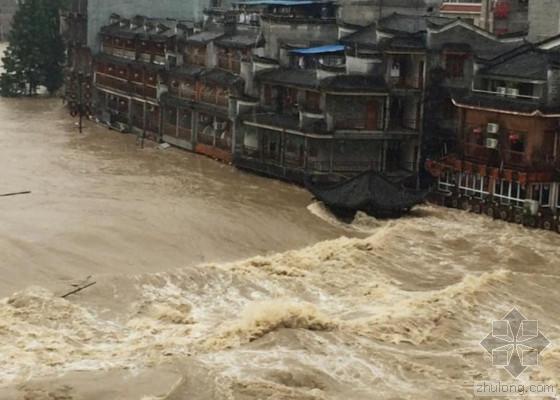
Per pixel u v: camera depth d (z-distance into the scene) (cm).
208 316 4456
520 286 5150
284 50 8544
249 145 8400
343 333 4231
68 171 7931
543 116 6606
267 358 3859
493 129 6969
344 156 7794
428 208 7150
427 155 7719
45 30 13012
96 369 3684
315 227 6456
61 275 4941
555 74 6688
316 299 4831
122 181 7619
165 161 8756
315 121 7612
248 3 10669
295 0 10300
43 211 6259
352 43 8269
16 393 3425
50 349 3888
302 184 7712
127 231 5869
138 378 3606
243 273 5116
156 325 4272
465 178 7212
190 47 9594
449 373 3903
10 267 4969
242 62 8419
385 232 6253
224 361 3809
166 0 11950
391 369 3897
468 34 7812
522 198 6856
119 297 4612
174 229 6044
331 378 3738
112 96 11150
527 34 8575
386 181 6850
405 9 9306
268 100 8438
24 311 4281
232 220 6412
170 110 9775
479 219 6856
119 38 11000
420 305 4684
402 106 7831
